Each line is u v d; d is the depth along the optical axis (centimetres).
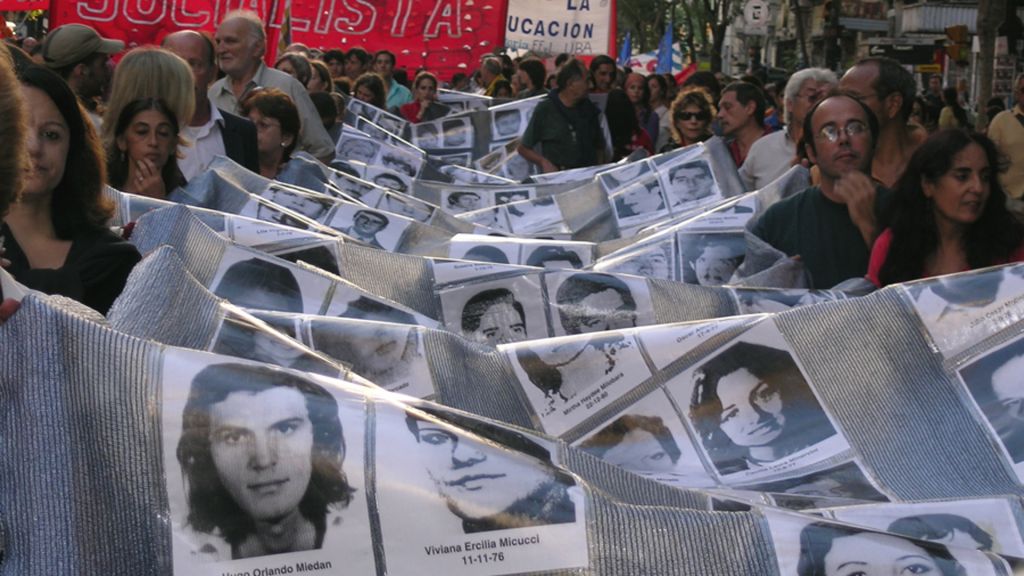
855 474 293
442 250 562
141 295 262
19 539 198
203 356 208
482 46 1673
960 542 252
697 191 723
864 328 309
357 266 453
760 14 3509
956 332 306
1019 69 2777
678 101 868
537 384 321
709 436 309
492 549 205
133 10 1062
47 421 200
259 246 456
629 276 433
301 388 208
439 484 206
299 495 203
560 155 1134
